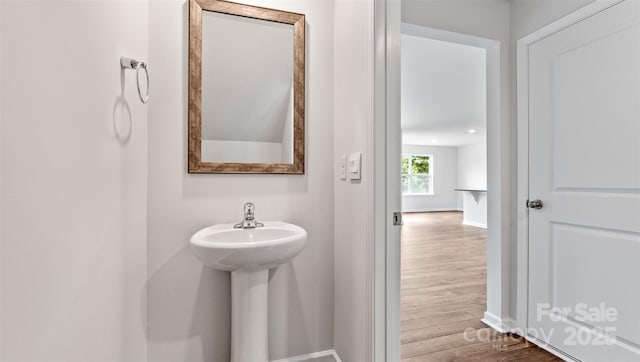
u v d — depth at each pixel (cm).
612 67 145
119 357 109
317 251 166
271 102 160
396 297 126
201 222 147
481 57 312
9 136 54
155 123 140
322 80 169
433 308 238
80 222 80
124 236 113
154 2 141
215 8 149
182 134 144
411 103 481
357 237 137
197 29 146
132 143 121
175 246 143
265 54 158
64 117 72
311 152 166
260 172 156
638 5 134
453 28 192
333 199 169
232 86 153
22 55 57
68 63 74
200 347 146
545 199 180
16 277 56
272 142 160
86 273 83
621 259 142
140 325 131
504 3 205
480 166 966
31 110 60
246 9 154
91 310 87
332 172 170
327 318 167
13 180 55
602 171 149
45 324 65
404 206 1011
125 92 114
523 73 194
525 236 193
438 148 1048
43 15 64
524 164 193
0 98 52
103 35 95
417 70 345
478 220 703
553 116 175
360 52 134
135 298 125
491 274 212
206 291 147
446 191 1056
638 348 136
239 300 135
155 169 140
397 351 125
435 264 361
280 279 160
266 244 113
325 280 167
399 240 127
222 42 151
